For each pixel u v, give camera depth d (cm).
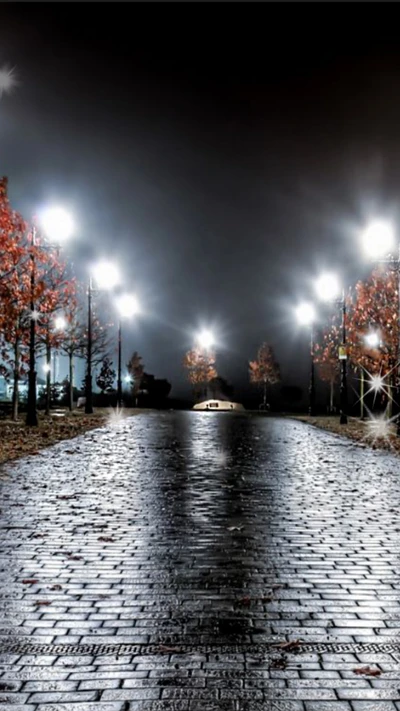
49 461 1800
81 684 516
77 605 691
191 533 1002
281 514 1141
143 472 1619
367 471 1680
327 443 2438
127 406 6384
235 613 670
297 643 595
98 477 1527
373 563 849
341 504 1235
